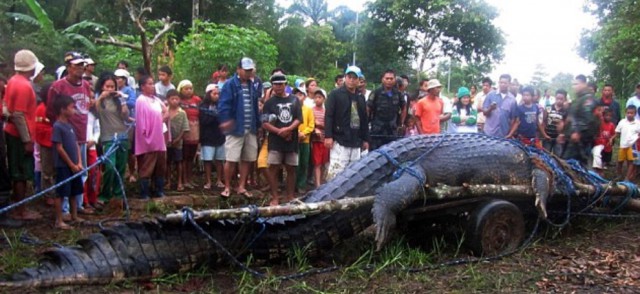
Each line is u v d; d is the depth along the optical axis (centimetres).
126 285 459
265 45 1522
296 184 923
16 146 673
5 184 669
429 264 546
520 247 605
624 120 1133
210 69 1424
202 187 910
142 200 770
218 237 503
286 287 479
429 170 594
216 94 889
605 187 696
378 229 531
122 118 763
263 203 810
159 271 473
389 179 581
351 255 575
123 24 2695
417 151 602
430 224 640
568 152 845
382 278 509
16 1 1845
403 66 3459
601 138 1196
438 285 496
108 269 453
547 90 1509
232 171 810
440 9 2998
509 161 636
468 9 3006
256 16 3281
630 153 1116
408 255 564
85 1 2347
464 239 590
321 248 546
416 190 556
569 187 662
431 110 927
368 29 3231
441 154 607
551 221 686
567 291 485
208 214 469
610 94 1225
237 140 796
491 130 985
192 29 1595
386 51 3206
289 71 3306
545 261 570
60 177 638
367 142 826
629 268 549
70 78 678
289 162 794
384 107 879
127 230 478
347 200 534
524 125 982
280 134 771
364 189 570
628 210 742
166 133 834
